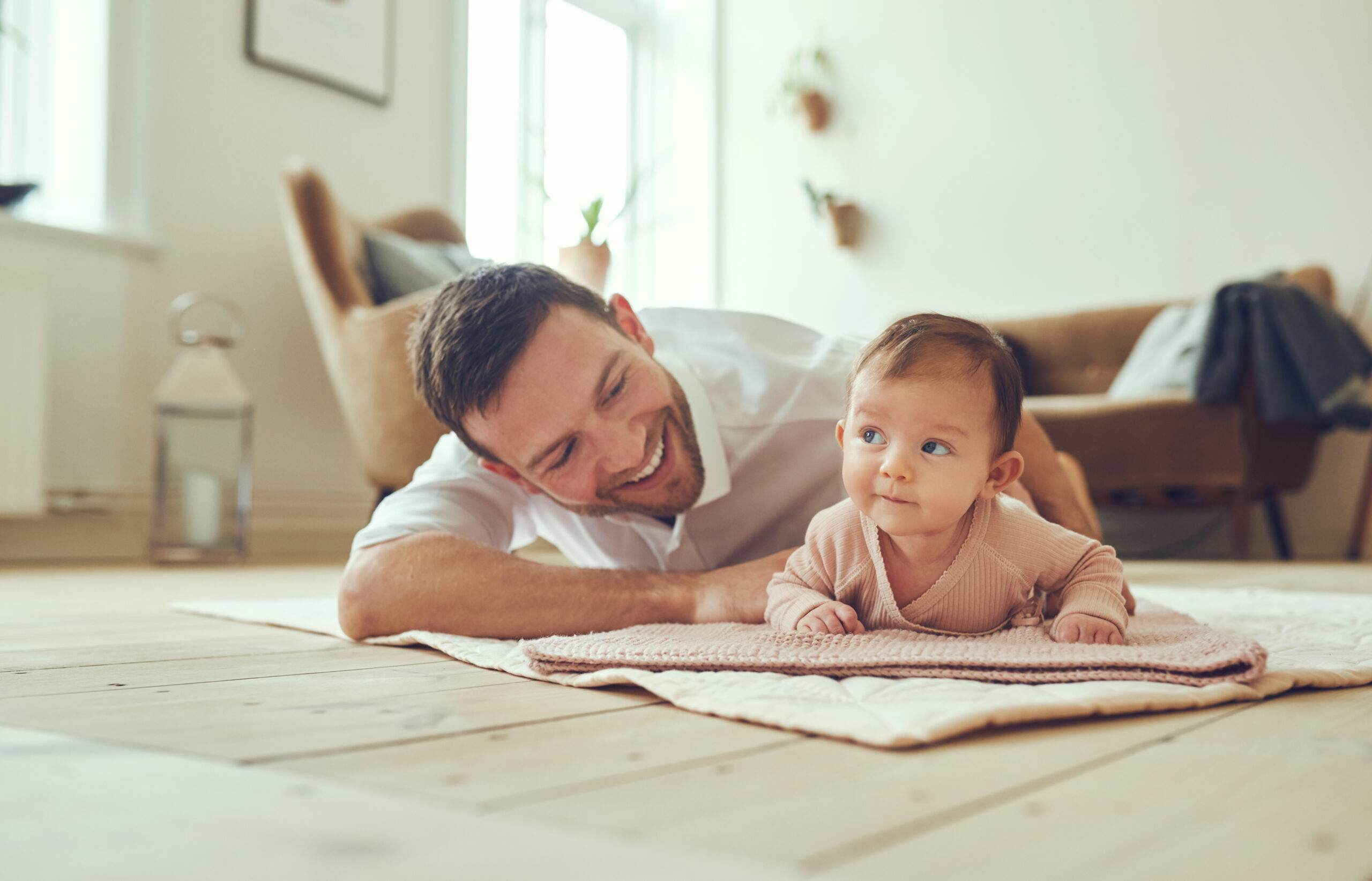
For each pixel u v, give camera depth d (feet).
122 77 9.84
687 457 3.64
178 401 9.05
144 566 8.90
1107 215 13.43
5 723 2.10
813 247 15.98
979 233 14.47
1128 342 12.05
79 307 9.43
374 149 12.21
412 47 12.69
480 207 14.51
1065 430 10.50
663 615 3.34
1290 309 9.73
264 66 10.97
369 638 3.51
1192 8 12.85
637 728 2.06
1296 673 2.48
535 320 3.28
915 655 2.54
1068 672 2.42
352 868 1.20
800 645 2.72
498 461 3.59
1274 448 10.14
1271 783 1.63
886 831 1.37
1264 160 12.31
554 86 15.87
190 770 1.69
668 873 1.19
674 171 17.28
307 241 9.06
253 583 6.97
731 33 16.92
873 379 2.85
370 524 3.82
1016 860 1.26
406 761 1.77
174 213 10.17
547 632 3.30
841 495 3.94
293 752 1.83
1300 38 12.10
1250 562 10.46
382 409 8.70
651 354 3.67
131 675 2.81
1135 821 1.43
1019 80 14.21
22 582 6.85
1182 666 2.36
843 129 15.74
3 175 9.62
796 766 1.74
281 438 11.04
